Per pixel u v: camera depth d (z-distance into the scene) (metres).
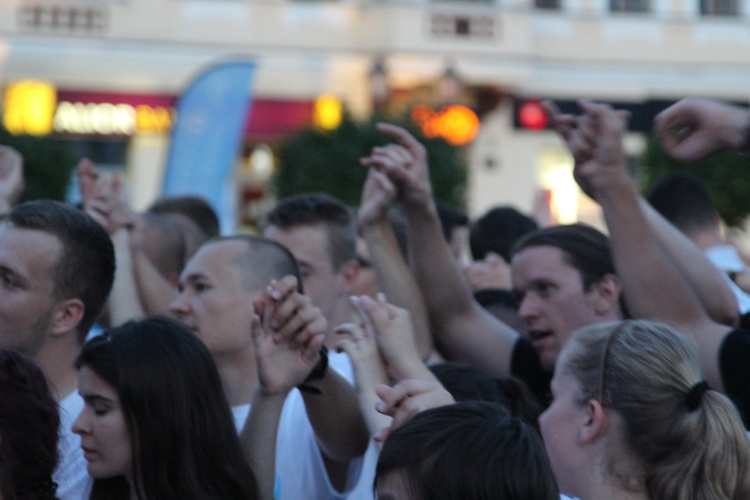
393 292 6.79
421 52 37.88
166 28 37.38
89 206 7.80
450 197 27.00
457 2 38.16
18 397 4.68
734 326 6.11
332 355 6.94
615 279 6.37
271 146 38.00
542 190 12.91
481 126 39.94
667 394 4.42
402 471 4.04
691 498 4.33
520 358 6.82
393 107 34.62
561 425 4.62
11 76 36.56
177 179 14.65
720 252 8.44
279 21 38.09
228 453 5.15
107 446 5.10
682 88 41.16
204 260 6.38
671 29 41.09
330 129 26.64
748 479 4.40
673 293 5.45
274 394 5.17
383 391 4.82
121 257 7.77
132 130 37.34
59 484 5.52
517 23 38.59
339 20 38.50
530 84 40.50
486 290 8.79
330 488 5.82
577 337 4.74
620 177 5.42
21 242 5.95
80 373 5.23
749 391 5.40
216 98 14.77
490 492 3.94
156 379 5.09
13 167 8.17
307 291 7.62
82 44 36.84
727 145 4.87
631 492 4.41
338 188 26.38
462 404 4.25
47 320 5.95
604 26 40.84
